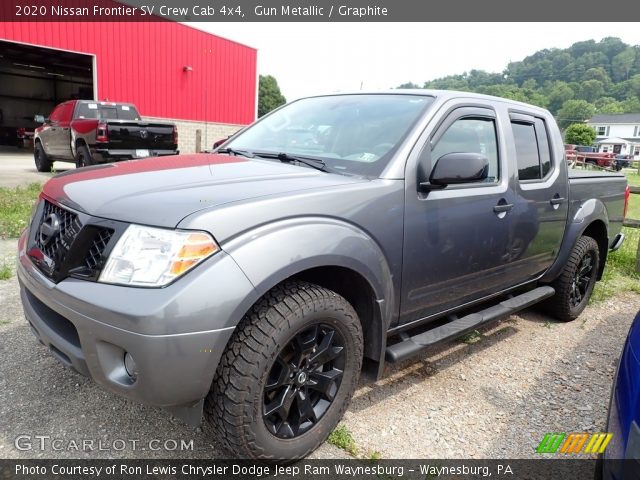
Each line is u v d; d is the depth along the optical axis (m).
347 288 2.57
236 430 2.05
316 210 2.25
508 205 3.27
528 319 4.50
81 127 11.15
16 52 22.97
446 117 2.97
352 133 3.00
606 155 38.88
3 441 2.34
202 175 2.47
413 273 2.71
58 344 2.14
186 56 21.59
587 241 4.36
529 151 3.68
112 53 19.11
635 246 7.26
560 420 2.87
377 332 2.57
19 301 3.95
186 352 1.85
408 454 2.46
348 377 2.46
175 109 21.62
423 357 3.57
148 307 1.81
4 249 5.37
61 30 17.62
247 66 24.53
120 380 1.95
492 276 3.33
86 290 1.95
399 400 2.96
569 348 3.90
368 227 2.43
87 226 2.06
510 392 3.15
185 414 2.06
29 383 2.81
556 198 3.82
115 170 2.64
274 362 2.17
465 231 2.96
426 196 2.72
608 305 5.02
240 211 2.04
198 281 1.86
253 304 2.04
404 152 2.69
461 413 2.87
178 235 1.90
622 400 1.86
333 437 2.52
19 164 16.19
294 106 3.71
